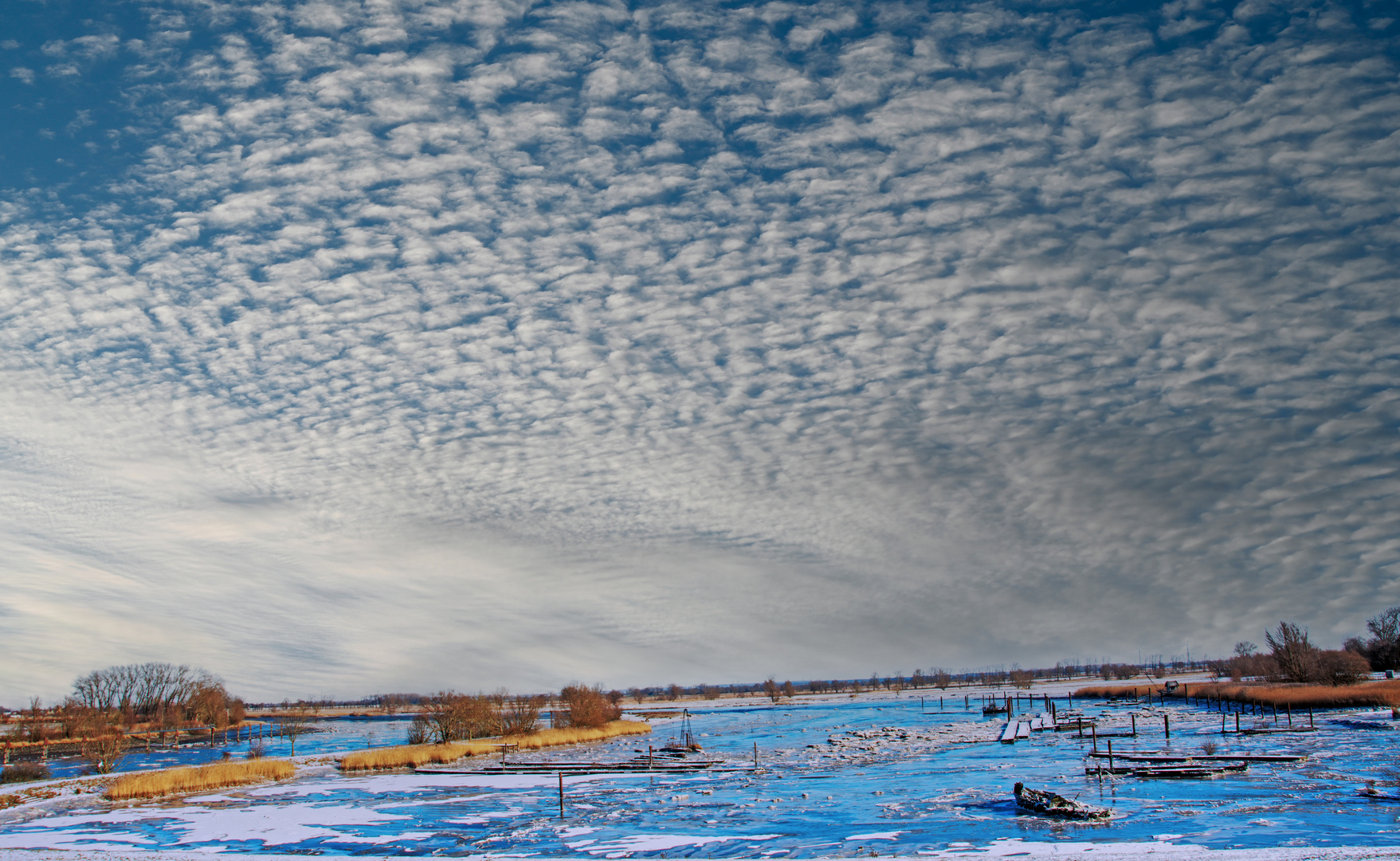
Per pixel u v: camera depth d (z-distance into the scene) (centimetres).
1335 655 11650
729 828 4097
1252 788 4484
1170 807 4050
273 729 15675
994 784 5169
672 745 8606
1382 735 6731
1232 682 15225
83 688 15675
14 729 14375
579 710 11731
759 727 12444
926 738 8838
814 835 3844
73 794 5812
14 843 4112
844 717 14650
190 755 9981
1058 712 12256
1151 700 13712
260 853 3788
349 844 3972
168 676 16475
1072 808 3922
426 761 7531
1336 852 3000
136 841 4128
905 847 3478
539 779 6303
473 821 4516
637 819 4434
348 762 7131
